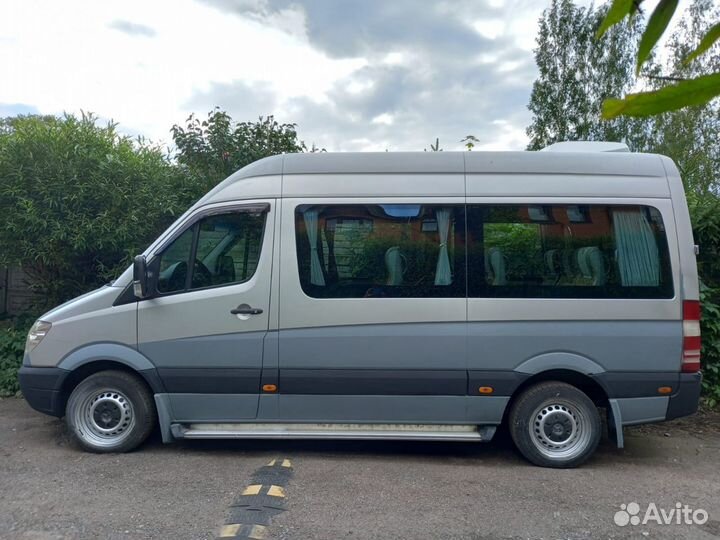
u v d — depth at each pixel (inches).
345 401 186.4
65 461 187.0
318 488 167.2
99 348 189.9
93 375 193.2
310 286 186.9
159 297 189.6
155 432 219.1
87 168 278.8
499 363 182.7
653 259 183.5
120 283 193.9
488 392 183.0
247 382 187.0
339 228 188.7
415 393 184.7
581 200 185.9
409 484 171.5
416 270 186.5
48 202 271.1
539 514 152.5
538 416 185.8
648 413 181.3
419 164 190.2
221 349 187.2
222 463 187.0
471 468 186.4
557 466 185.6
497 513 152.7
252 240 191.5
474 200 187.3
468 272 185.3
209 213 192.9
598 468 187.9
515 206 187.0
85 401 193.5
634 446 212.8
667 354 180.2
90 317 191.2
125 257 286.2
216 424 192.4
